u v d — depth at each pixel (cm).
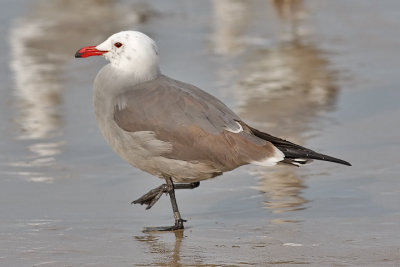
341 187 1237
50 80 1944
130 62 1087
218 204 1184
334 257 941
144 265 931
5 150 1433
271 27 2573
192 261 941
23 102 1755
